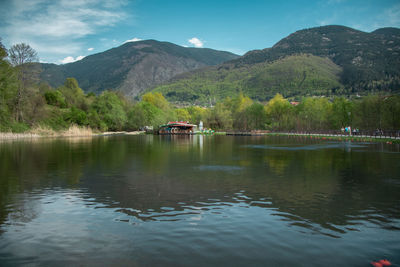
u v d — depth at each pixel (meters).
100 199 13.44
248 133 127.00
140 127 138.62
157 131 122.50
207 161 28.58
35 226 9.77
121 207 12.09
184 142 63.66
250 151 40.09
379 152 37.44
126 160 29.14
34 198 13.61
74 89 146.50
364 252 7.87
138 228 9.59
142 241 8.52
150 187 16.12
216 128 156.12
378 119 77.81
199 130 144.88
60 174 20.47
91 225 9.87
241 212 11.40
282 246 8.22
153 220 10.41
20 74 77.31
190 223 10.08
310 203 12.73
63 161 27.89
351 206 12.25
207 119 156.88
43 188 15.83
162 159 30.11
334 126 108.25
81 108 125.75
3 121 72.62
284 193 14.66
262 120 148.00
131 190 15.35
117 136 95.00
